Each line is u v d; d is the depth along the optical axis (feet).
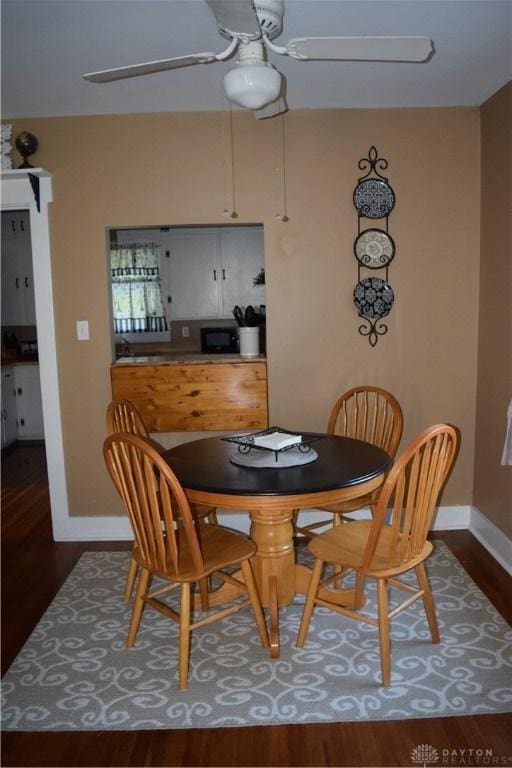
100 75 6.46
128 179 10.59
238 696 6.71
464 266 10.85
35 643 7.88
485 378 10.66
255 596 7.49
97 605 8.87
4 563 10.39
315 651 7.54
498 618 8.21
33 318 19.45
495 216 10.07
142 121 10.47
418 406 11.14
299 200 10.66
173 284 18.85
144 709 6.54
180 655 6.86
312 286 10.84
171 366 10.79
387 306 10.88
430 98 10.09
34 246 10.68
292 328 10.94
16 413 19.04
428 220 10.74
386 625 6.81
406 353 11.02
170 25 7.14
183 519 6.53
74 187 10.60
